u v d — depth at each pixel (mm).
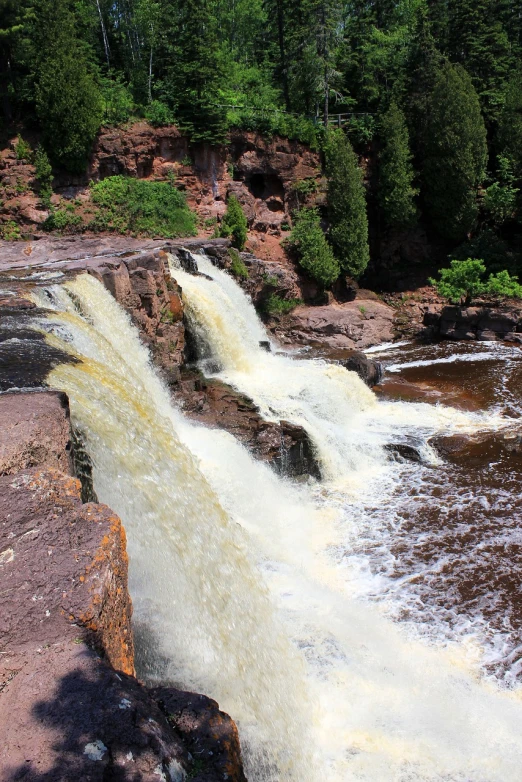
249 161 32781
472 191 33781
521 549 11734
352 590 10812
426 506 13648
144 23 39625
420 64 35406
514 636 9555
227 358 20172
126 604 4809
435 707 8227
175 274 21125
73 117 28141
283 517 13383
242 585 9570
